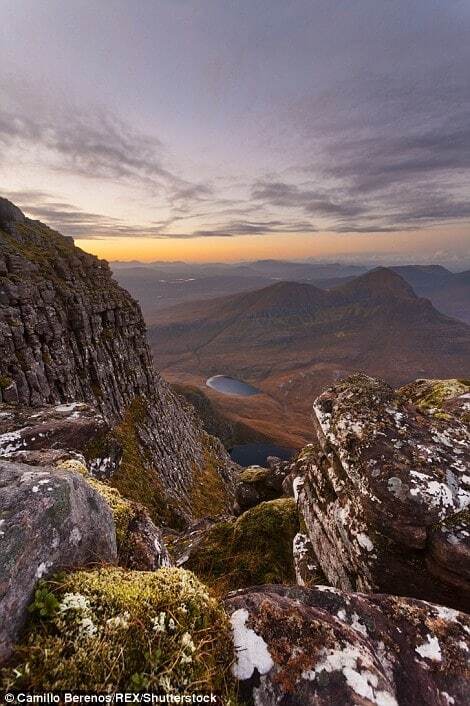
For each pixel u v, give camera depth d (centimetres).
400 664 515
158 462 5547
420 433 1055
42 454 1038
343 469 1099
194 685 390
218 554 1537
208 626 452
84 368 5034
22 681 347
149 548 742
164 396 8425
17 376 3672
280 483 2347
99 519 593
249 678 434
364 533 913
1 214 5475
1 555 405
